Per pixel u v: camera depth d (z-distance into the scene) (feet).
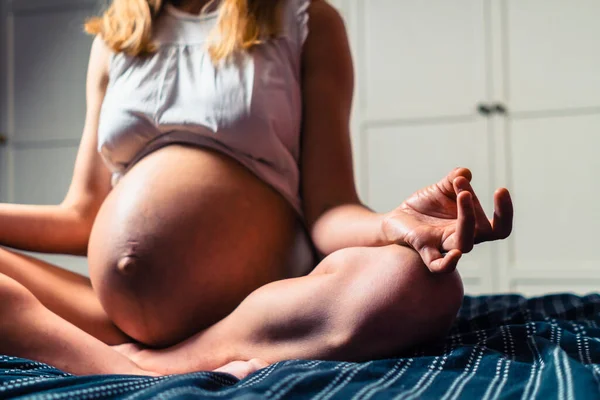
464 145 10.29
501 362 2.35
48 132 11.80
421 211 2.66
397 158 10.55
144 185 3.15
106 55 3.76
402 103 10.55
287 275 3.28
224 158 3.24
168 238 3.04
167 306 3.05
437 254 2.47
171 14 3.61
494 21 10.19
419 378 2.22
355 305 2.60
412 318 2.60
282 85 3.37
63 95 11.77
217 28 3.40
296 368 2.21
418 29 10.50
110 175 3.69
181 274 3.02
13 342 2.65
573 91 9.93
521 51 10.11
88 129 3.76
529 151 10.07
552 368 2.16
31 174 11.85
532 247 10.03
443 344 2.78
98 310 3.29
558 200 9.96
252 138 3.23
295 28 3.53
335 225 3.09
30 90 11.89
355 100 10.71
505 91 10.16
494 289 10.09
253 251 3.14
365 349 2.62
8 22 11.99
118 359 2.74
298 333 2.69
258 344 2.78
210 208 3.09
